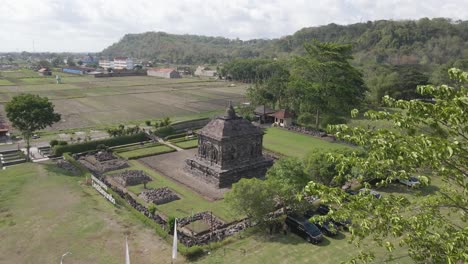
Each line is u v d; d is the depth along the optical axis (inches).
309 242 1737.2
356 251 1631.4
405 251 1587.1
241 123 2733.8
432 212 802.2
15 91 7303.2
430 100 5236.2
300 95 4520.2
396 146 729.0
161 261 1571.1
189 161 2842.0
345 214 792.3
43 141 3693.4
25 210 2038.6
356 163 801.6
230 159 2647.6
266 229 1862.7
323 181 2153.1
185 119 4940.9
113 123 4660.4
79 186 2455.7
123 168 2957.7
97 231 1813.5
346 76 4212.6
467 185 735.1
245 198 1780.3
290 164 1961.1
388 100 809.5
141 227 1872.5
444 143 664.4
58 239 1728.6
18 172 2716.5
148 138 3865.7
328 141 3841.0
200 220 2006.6
